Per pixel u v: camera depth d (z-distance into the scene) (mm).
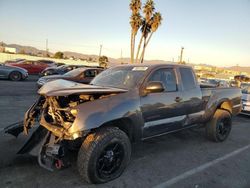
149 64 4723
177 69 4945
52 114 3643
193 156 4930
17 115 7156
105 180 3578
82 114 3332
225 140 6191
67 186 3443
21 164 4004
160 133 4520
